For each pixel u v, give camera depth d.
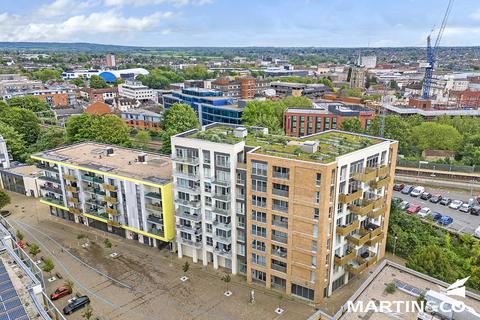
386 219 81.06
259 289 74.75
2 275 60.75
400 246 86.31
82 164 95.94
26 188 121.62
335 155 65.62
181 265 83.50
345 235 69.38
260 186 68.62
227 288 75.38
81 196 96.94
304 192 63.97
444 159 145.38
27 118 168.62
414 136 156.75
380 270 63.25
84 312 68.50
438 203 115.94
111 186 88.81
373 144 72.56
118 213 90.50
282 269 71.50
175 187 80.50
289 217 66.81
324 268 67.12
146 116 196.75
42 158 101.50
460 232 96.94
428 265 72.69
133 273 80.56
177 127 151.75
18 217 107.19
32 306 54.41
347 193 67.50
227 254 78.44
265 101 178.25
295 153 67.06
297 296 71.81
